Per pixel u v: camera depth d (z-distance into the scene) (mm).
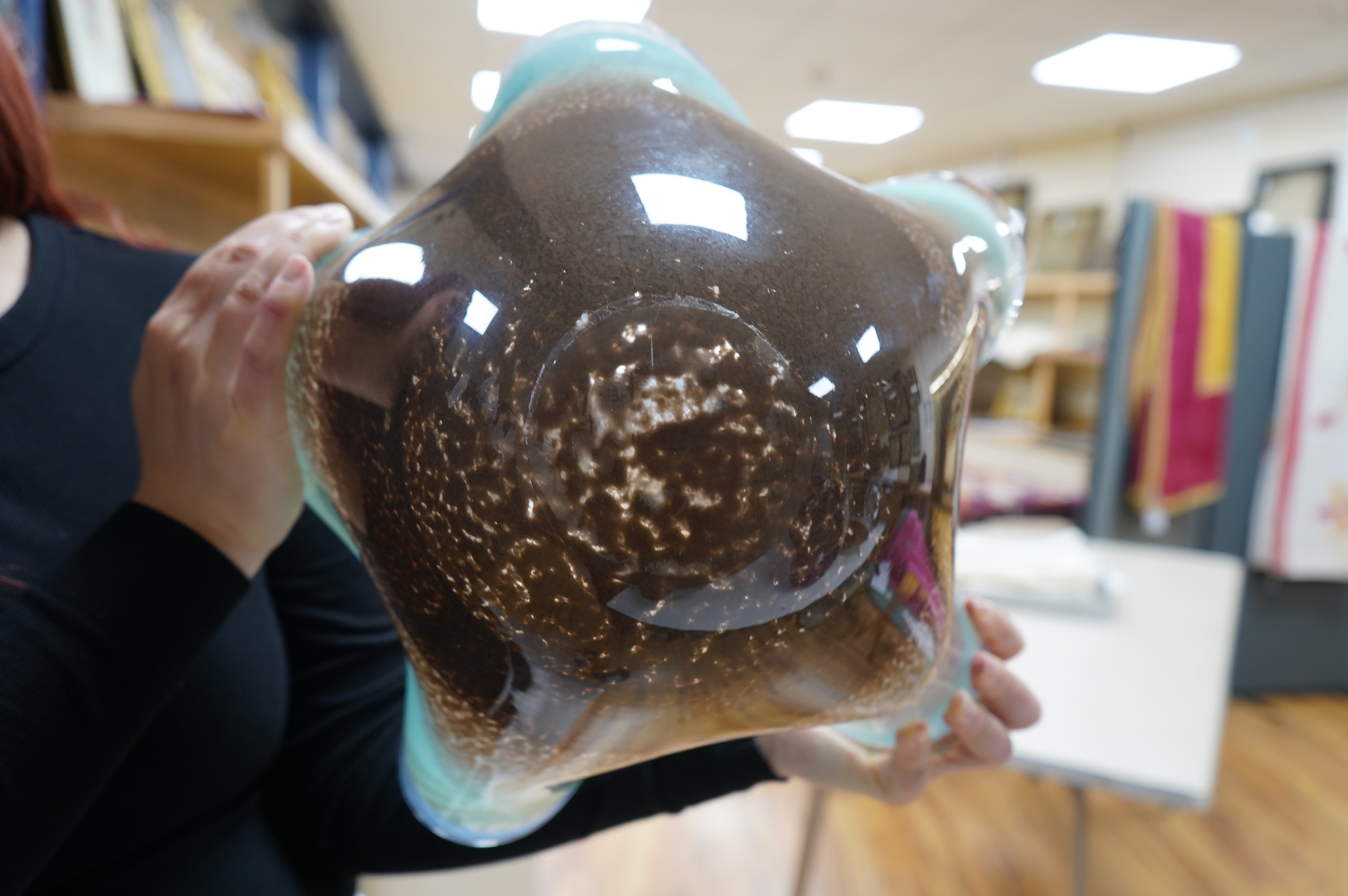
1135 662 952
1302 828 1677
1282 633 2297
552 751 224
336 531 246
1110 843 1602
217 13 2543
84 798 247
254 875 410
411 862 427
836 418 175
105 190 989
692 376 169
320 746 454
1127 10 2834
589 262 175
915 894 1436
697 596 179
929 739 296
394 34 3180
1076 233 4375
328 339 202
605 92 219
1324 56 3090
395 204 5699
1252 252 1976
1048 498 2605
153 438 241
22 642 236
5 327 353
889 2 2867
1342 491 2098
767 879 1461
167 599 243
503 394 172
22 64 436
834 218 199
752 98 4047
